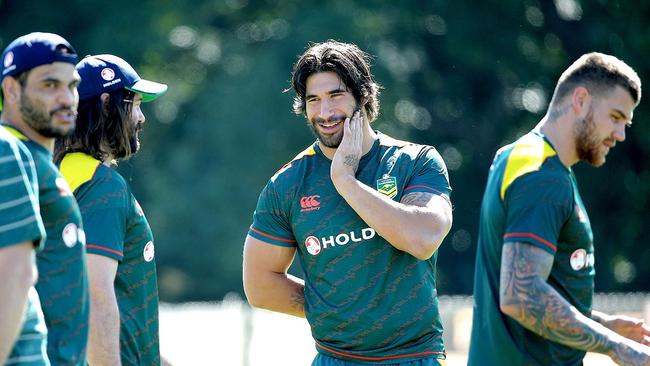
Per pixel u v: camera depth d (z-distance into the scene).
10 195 9.66
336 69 12.66
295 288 13.53
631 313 26.77
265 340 24.88
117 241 11.96
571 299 11.75
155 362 12.66
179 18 67.06
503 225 11.67
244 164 61.91
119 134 12.47
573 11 62.94
